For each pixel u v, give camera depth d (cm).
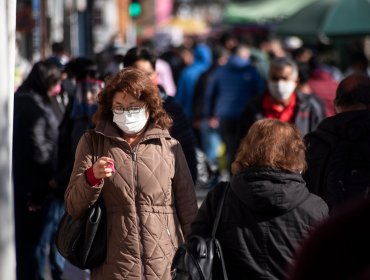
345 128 1214
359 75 1268
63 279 1683
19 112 1639
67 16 2950
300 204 970
